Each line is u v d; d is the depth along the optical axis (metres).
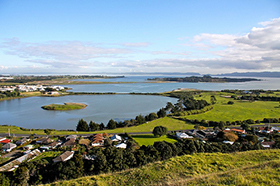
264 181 12.66
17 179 24.69
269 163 16.95
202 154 23.94
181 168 18.89
